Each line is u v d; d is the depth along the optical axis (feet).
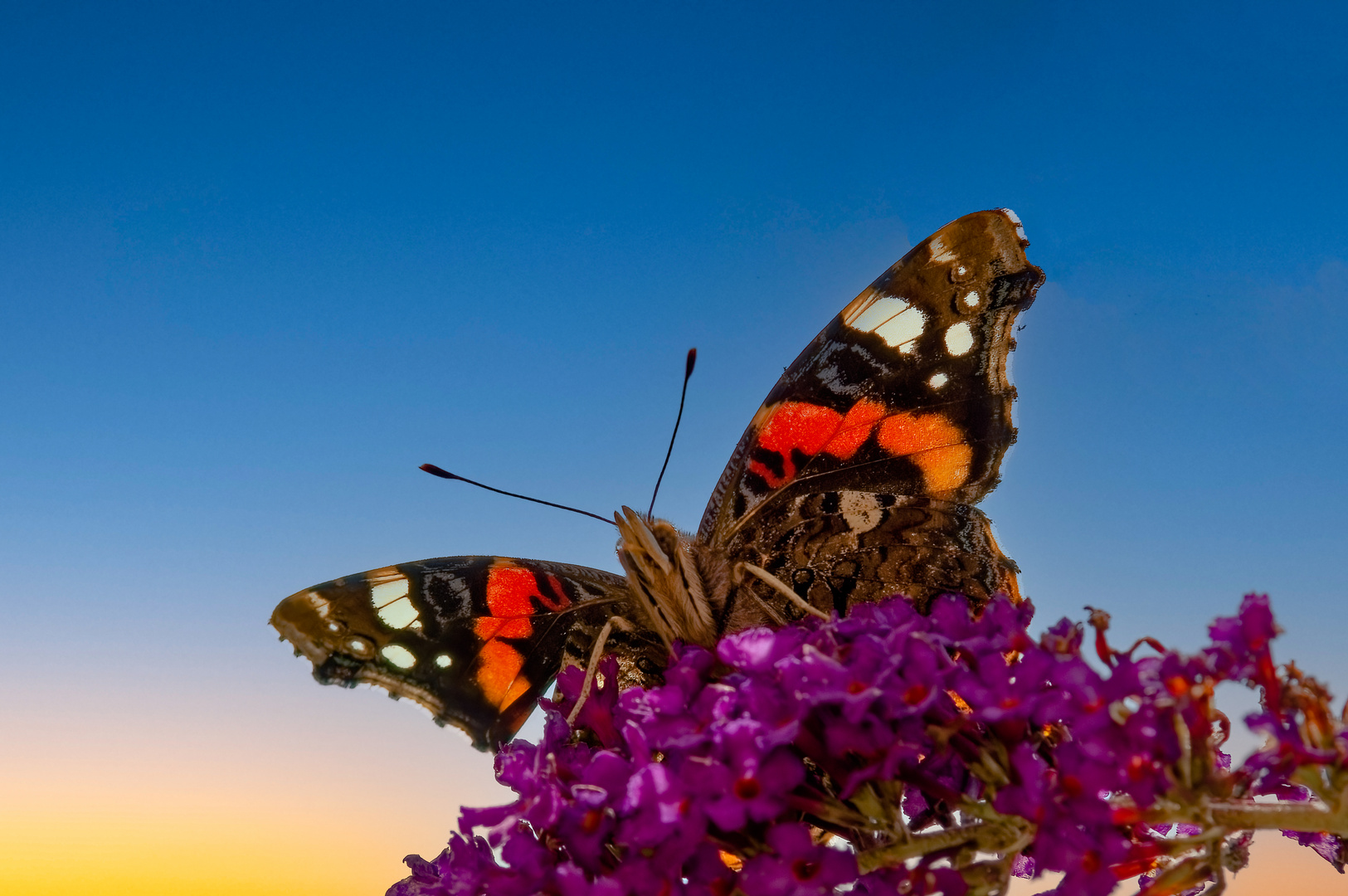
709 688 0.58
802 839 0.56
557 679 0.63
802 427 0.67
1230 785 0.54
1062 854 0.54
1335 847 0.59
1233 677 0.55
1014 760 0.56
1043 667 0.56
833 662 0.57
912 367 0.66
